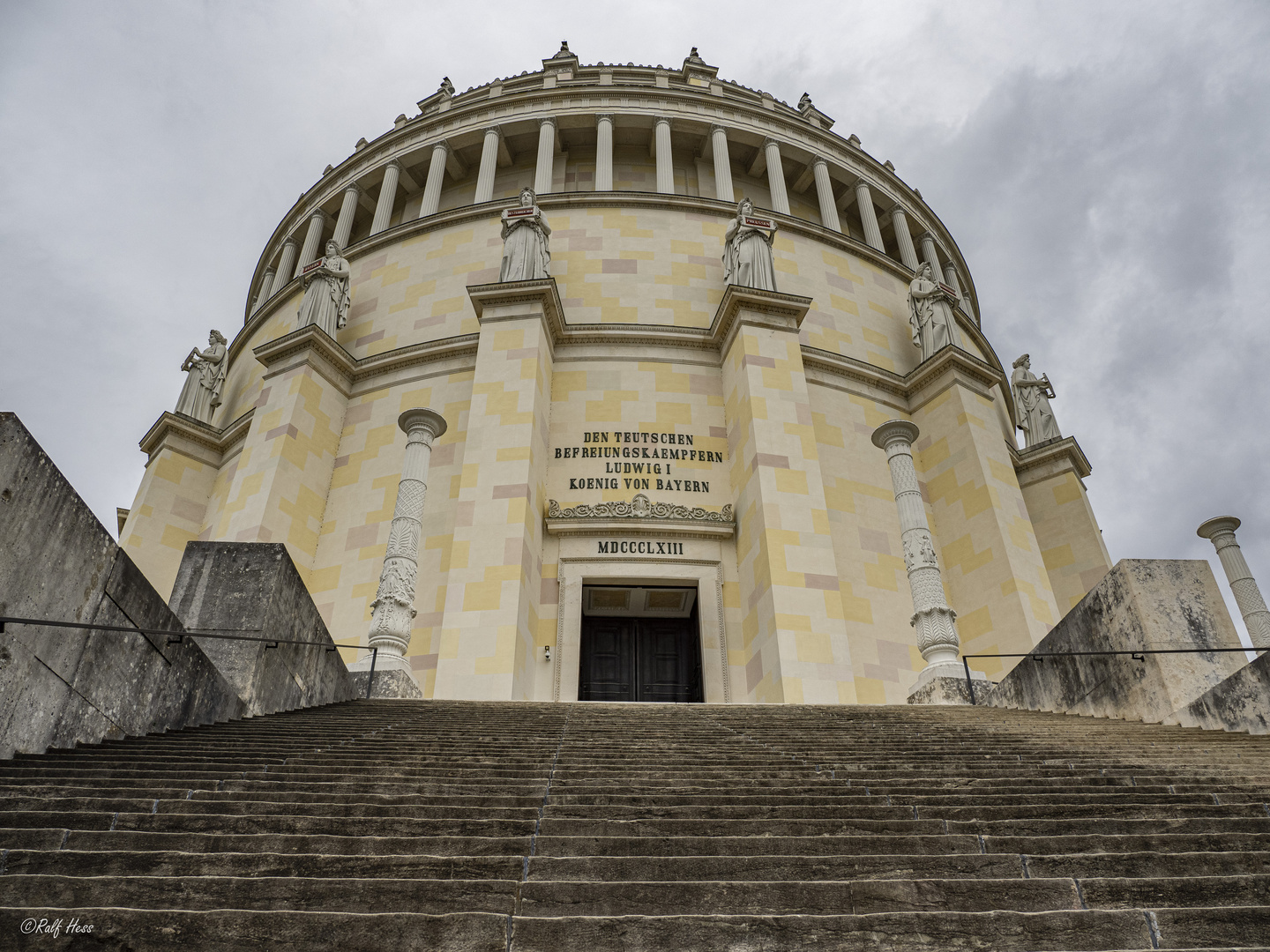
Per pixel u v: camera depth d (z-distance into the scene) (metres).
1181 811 5.22
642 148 30.53
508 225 23.34
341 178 32.28
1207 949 3.23
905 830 4.82
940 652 13.85
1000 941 3.41
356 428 23.03
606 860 4.08
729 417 21.78
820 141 31.12
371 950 3.30
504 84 32.16
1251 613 15.49
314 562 20.81
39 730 6.77
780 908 3.71
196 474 25.73
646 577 19.50
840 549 20.83
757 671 17.67
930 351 24.88
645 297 24.48
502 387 20.12
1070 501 25.45
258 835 4.39
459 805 5.33
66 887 3.66
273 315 30.03
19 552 6.49
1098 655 10.57
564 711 10.45
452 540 18.28
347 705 11.23
